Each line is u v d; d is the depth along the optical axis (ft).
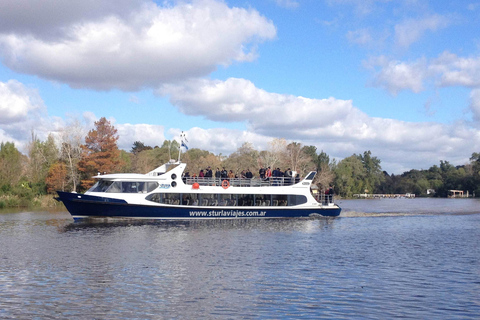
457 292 54.65
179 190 136.36
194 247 86.58
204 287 56.44
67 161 265.54
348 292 54.44
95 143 262.26
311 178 150.82
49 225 125.70
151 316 45.88
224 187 141.08
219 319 45.11
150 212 133.39
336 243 93.30
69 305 49.14
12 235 103.86
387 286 57.26
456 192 520.01
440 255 79.56
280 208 146.00
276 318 45.42
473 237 104.32
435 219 156.25
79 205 128.67
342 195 452.35
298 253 80.64
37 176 264.11
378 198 490.90
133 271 64.90
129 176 133.39
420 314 46.70
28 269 66.03
